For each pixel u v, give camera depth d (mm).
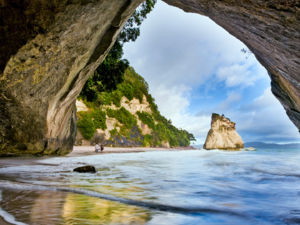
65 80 6008
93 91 15641
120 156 18781
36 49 4578
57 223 1923
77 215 2207
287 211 2852
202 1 4426
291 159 15758
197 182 5188
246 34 4957
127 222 2119
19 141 5516
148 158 16078
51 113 6383
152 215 2447
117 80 16375
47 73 5258
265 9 3266
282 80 5992
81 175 5793
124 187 4262
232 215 2660
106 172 6938
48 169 6742
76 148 26641
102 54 6840
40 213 2188
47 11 4203
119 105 40062
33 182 4254
